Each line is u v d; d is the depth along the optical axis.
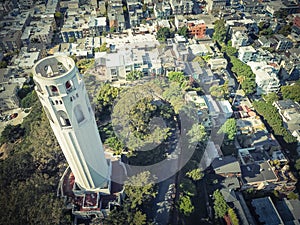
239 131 139.62
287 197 116.38
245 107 155.62
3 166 100.31
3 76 168.62
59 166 105.56
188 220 101.81
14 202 86.12
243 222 99.94
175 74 156.62
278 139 138.62
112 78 172.00
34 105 147.00
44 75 64.50
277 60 184.88
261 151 128.62
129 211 89.69
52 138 109.88
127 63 168.25
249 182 113.50
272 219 103.38
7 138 135.12
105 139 115.94
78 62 181.88
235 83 177.38
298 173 126.25
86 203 90.88
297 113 148.25
